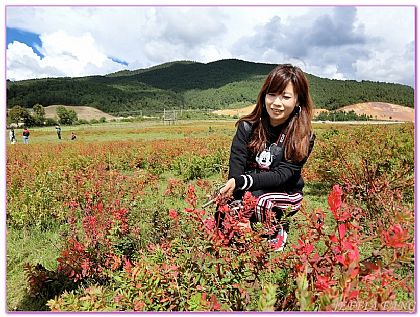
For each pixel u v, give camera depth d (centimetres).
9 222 597
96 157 1319
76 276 361
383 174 552
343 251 212
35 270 385
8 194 656
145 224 452
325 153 816
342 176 607
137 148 1614
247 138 316
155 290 257
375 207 452
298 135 304
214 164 1097
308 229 262
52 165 1066
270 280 265
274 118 302
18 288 394
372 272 211
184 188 754
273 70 300
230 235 245
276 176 302
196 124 6041
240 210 254
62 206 589
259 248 245
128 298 262
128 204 501
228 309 246
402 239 203
